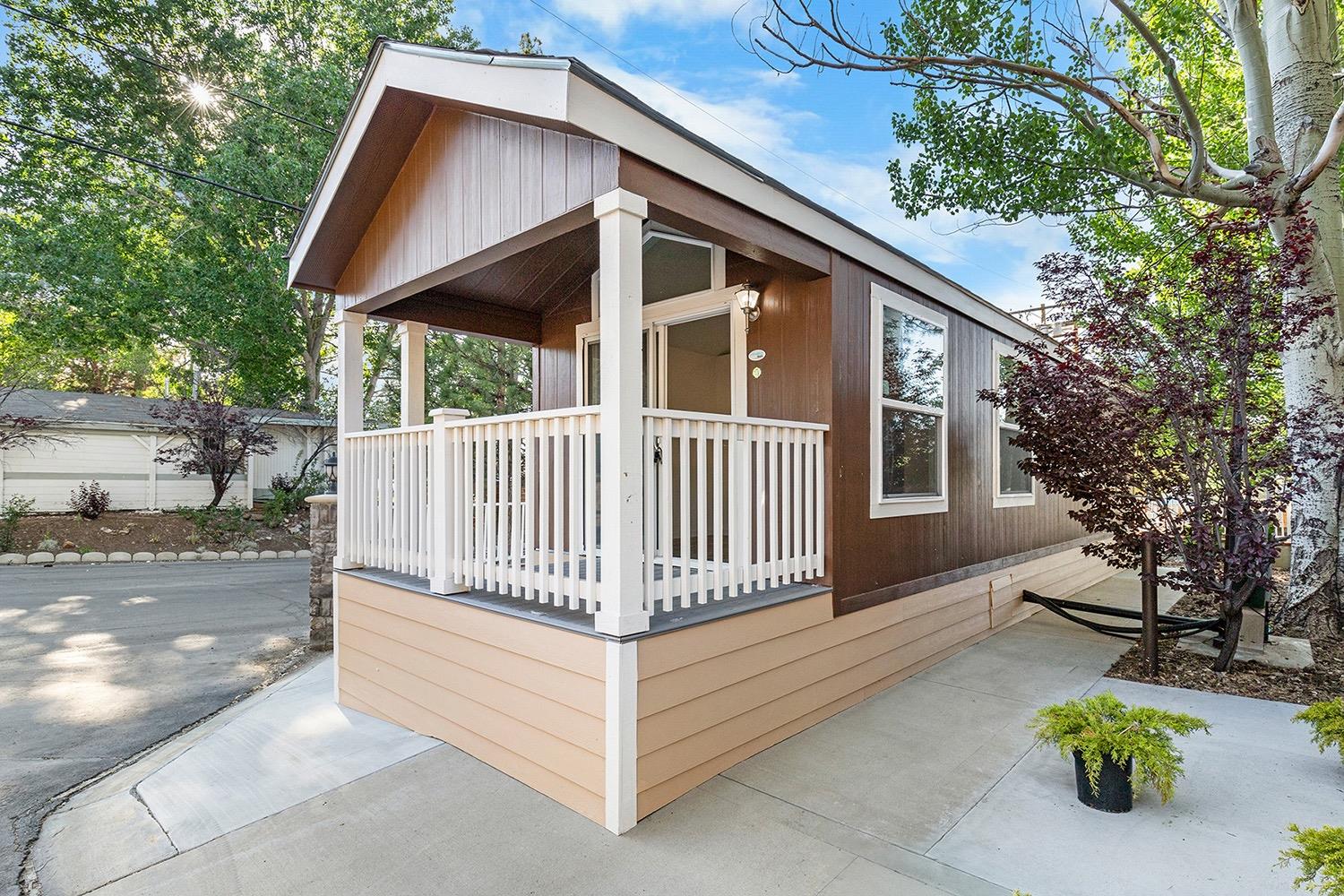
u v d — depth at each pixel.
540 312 5.80
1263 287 4.02
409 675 3.69
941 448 5.15
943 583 5.03
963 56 6.04
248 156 14.30
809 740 3.39
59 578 9.23
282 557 12.14
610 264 2.65
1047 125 6.48
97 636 6.17
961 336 5.51
